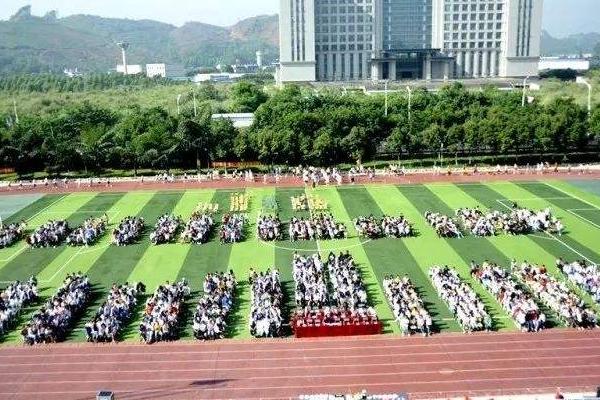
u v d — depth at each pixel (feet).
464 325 162.71
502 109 407.23
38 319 165.07
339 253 219.82
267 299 170.91
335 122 384.47
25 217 273.95
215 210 274.77
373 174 338.54
